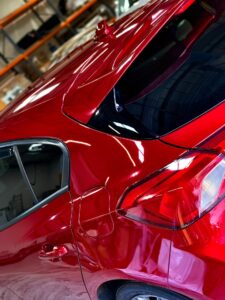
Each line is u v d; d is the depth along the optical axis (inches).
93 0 260.2
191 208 43.0
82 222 53.3
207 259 43.4
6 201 67.7
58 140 54.9
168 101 48.6
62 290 67.2
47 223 59.1
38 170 60.1
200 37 55.2
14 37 251.0
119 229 49.2
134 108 49.9
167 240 45.3
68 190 55.2
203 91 47.6
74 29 255.3
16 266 70.2
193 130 44.8
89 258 54.8
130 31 62.4
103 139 50.3
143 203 45.6
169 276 46.4
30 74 244.7
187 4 60.3
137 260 48.5
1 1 251.3
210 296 44.7
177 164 43.8
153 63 53.7
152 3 71.9
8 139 63.1
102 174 50.0
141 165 46.3
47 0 255.1
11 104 74.8
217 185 43.0
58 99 58.2
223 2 59.1
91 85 55.1
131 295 55.9
